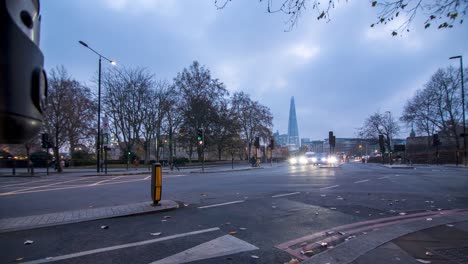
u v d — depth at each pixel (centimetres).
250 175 2175
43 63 148
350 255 427
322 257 421
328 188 1254
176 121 4825
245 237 541
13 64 118
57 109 3116
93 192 1170
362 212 761
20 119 123
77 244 498
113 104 3825
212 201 918
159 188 801
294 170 2861
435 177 1866
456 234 530
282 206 832
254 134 6756
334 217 704
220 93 5259
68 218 658
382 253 432
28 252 460
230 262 422
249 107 6575
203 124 4991
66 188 1334
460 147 5438
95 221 653
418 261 400
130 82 4019
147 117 4209
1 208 829
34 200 970
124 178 2019
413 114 5347
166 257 439
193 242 509
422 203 893
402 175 2042
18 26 121
